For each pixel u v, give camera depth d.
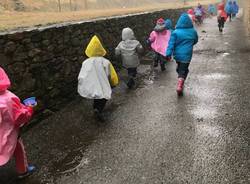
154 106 2.80
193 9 10.93
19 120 1.66
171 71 4.04
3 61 2.18
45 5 11.82
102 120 2.51
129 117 2.59
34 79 2.48
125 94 3.16
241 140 2.13
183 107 2.75
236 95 2.99
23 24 3.60
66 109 2.81
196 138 2.18
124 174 1.80
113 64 3.95
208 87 3.26
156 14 6.00
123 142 2.17
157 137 2.22
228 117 2.50
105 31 3.70
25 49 2.38
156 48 4.09
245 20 8.53
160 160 1.93
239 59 4.51
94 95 2.44
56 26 2.76
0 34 2.19
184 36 3.03
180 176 1.76
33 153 2.07
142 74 3.92
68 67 2.93
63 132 2.36
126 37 3.31
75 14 5.91
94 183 1.74
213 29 8.44
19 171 1.80
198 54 4.98
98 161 1.95
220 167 1.83
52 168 1.91
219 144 2.09
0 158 1.63
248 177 1.73
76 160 1.98
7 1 9.88
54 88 2.72
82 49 3.18
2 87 1.63
